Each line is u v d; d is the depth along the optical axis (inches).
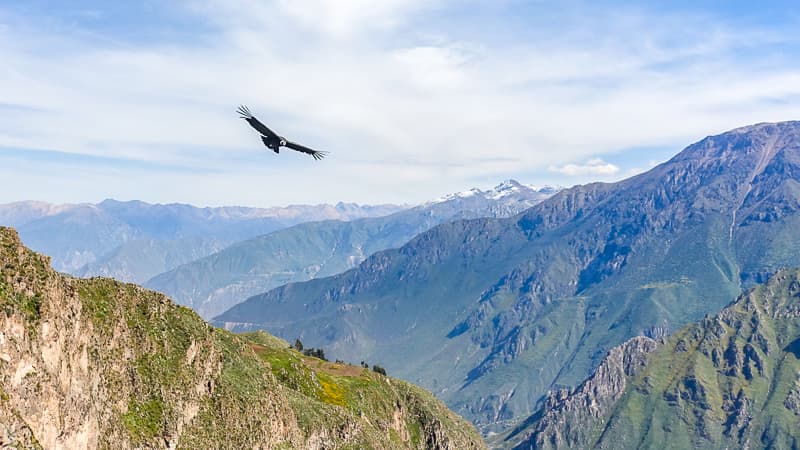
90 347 4328.3
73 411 3885.3
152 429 4685.0
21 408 3479.3
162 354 5216.5
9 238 3860.7
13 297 3629.4
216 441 5329.7
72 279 4749.0
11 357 3481.8
